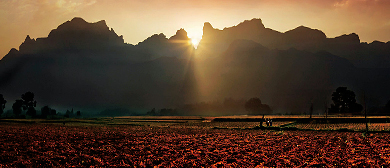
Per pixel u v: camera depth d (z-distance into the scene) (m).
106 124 95.62
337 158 26.41
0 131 64.12
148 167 24.59
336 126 69.81
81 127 79.19
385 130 55.44
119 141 43.22
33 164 26.28
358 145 35.09
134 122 107.81
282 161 25.42
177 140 43.75
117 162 26.52
